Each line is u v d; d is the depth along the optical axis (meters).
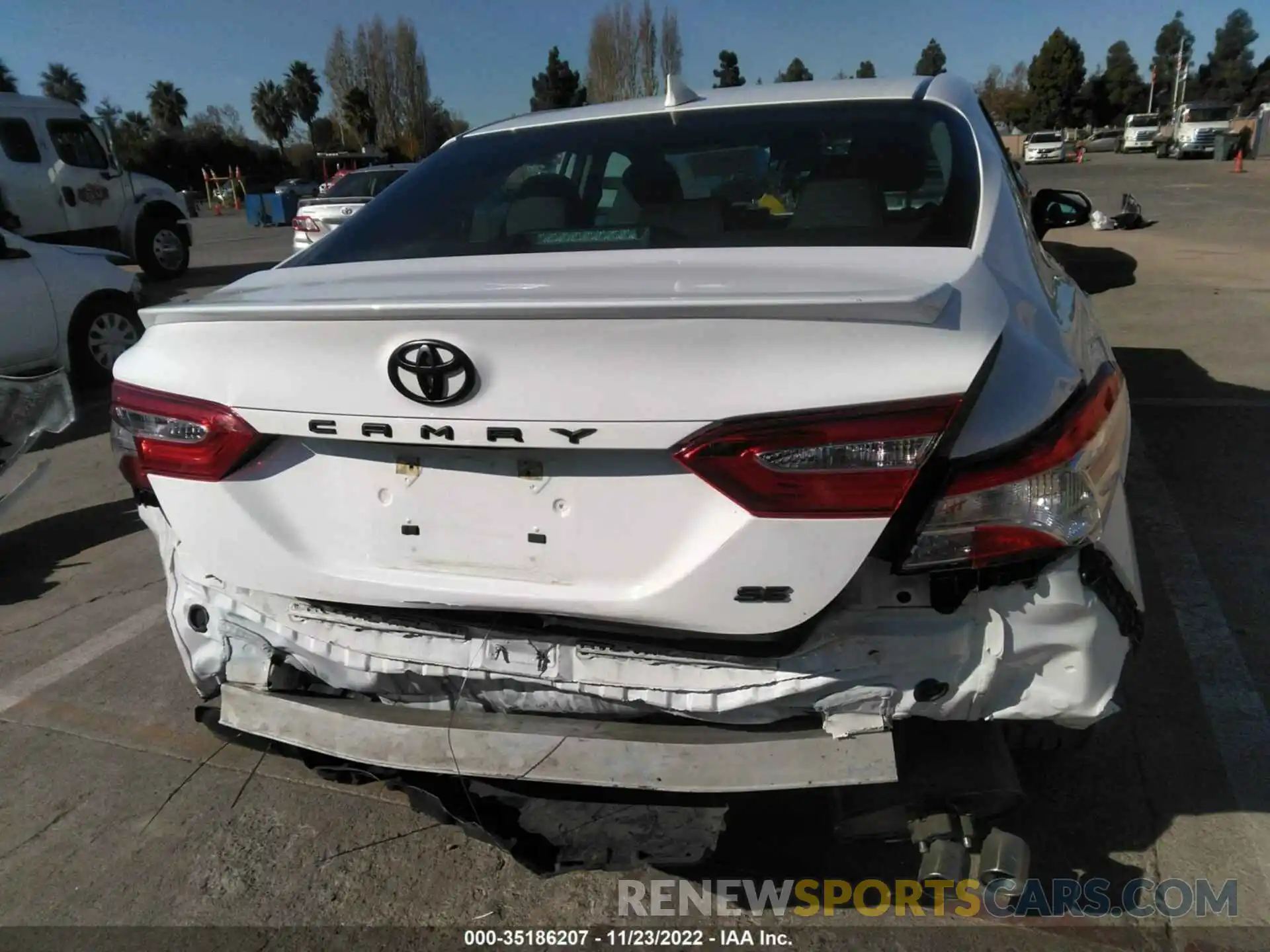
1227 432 5.08
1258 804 2.40
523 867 2.36
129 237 14.70
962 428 1.59
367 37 65.38
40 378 4.50
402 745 1.97
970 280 1.85
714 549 1.68
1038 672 1.75
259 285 2.32
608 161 2.60
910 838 1.93
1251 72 90.25
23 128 13.38
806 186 2.38
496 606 1.84
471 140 2.96
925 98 2.64
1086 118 83.62
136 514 4.91
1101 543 1.73
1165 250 11.79
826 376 1.59
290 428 1.86
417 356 1.71
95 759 2.86
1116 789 2.47
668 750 1.83
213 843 2.50
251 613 2.10
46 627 3.71
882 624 1.72
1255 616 3.29
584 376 1.65
